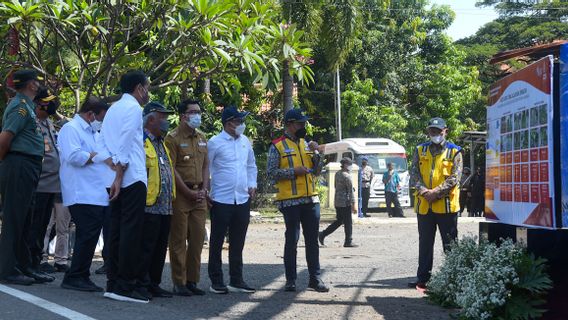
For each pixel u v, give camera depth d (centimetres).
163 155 782
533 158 659
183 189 807
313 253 887
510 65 827
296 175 873
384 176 2631
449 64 4184
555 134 620
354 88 3881
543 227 635
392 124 3803
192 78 1252
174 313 696
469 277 720
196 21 1123
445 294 788
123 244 729
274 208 2625
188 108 822
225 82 1334
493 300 674
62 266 1002
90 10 1102
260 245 1534
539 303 686
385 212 3122
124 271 738
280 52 1191
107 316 654
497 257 696
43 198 905
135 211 727
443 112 4031
